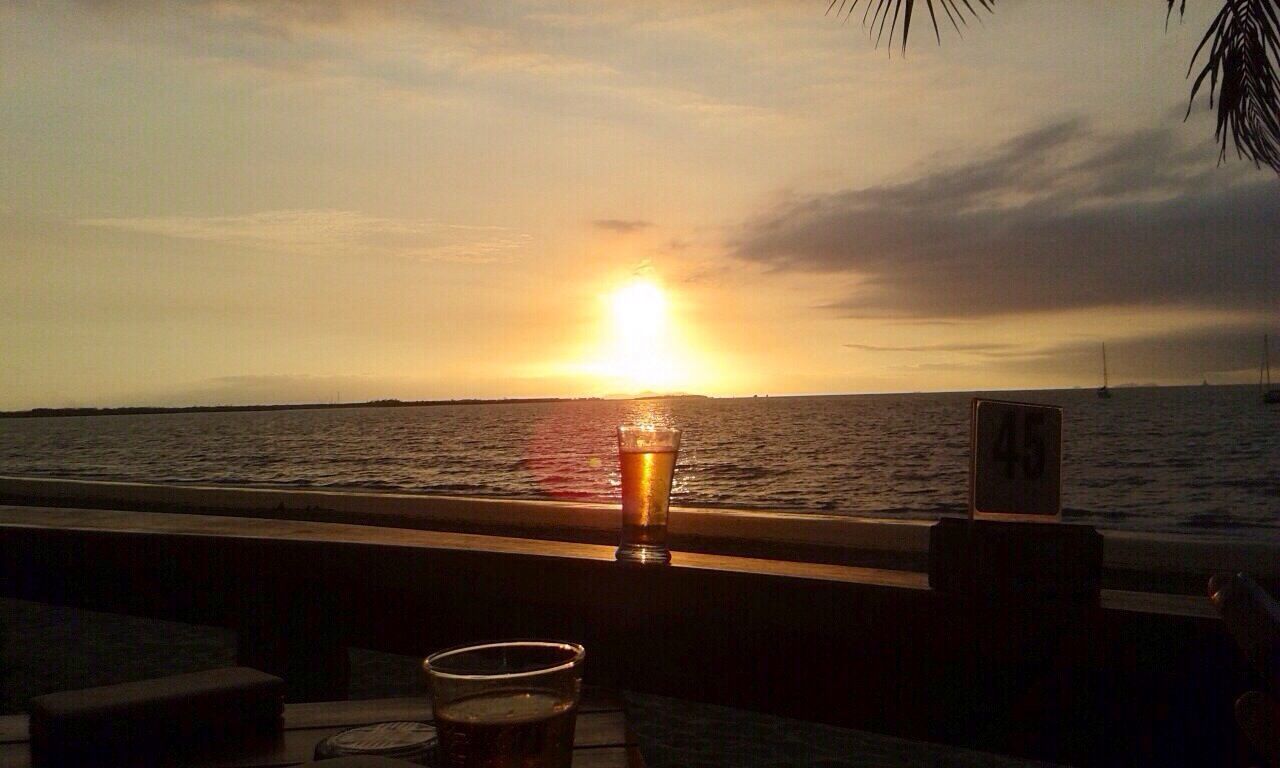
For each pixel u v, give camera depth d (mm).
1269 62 3602
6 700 4262
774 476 32500
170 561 2105
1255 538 16375
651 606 1549
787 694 1433
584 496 26016
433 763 990
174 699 1015
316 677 2098
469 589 1723
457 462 44719
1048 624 1274
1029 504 1437
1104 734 1227
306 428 110062
